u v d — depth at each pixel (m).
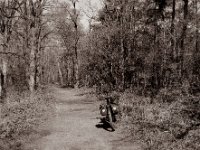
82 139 11.01
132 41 24.72
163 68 20.77
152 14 26.38
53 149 9.75
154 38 23.03
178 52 19.73
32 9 22.86
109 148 9.74
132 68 23.78
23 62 27.75
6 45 21.77
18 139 10.66
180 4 26.00
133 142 10.27
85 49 31.58
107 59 25.33
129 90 23.11
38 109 16.83
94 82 33.50
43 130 12.55
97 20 31.27
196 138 9.40
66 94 33.09
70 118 15.67
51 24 31.11
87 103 22.67
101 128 12.84
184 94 16.53
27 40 25.00
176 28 19.83
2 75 21.52
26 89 26.08
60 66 72.94
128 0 24.42
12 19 22.11
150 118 12.49
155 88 21.14
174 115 12.64
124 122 12.95
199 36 19.05
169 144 9.27
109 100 13.20
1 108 15.34
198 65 17.91
